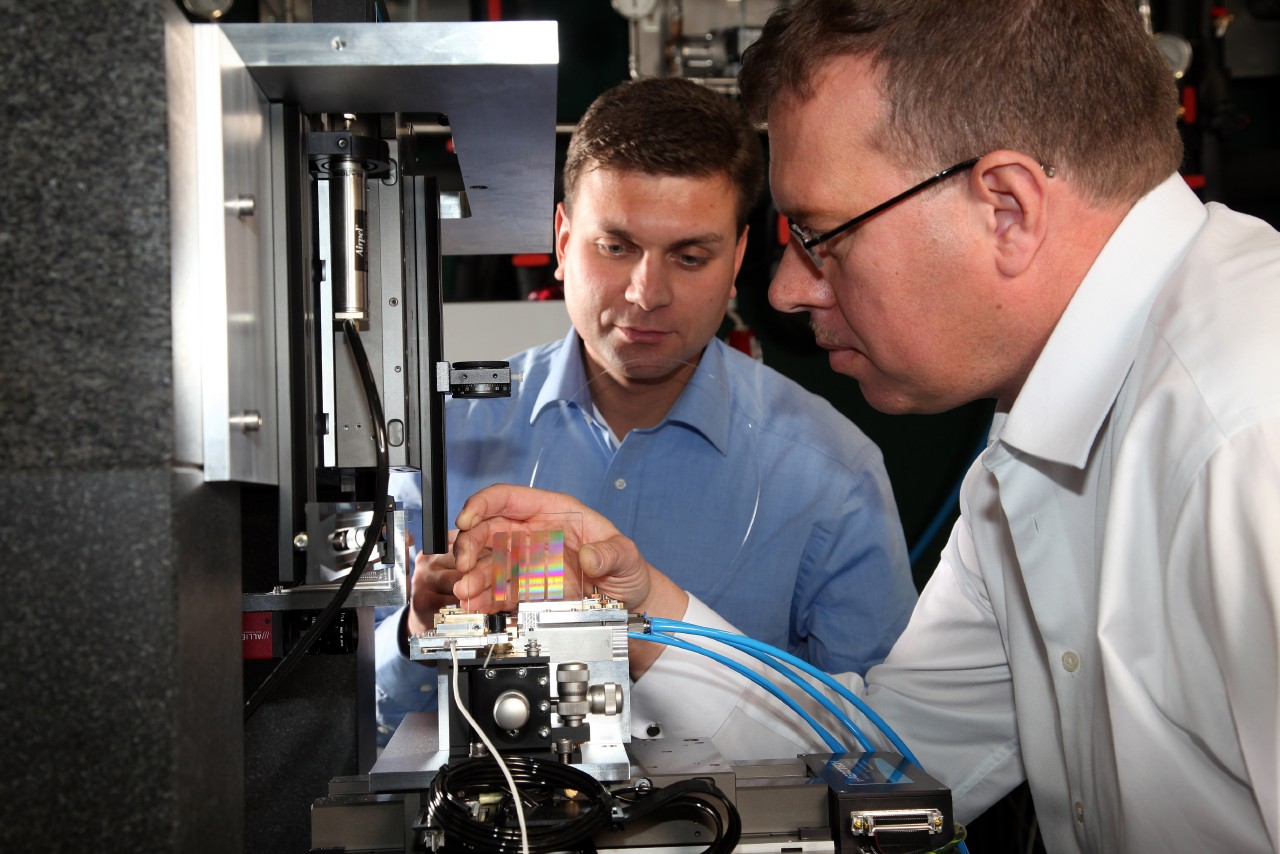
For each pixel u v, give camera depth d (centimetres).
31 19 57
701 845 77
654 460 147
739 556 150
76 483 57
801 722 110
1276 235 89
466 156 93
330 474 90
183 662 58
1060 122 84
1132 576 82
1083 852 103
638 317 143
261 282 72
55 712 56
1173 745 81
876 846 78
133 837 56
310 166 82
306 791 105
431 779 77
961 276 89
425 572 109
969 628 121
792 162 93
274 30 69
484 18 235
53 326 57
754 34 226
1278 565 66
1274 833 68
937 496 271
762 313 266
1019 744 117
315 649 105
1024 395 91
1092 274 88
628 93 147
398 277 86
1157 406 80
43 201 57
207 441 62
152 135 57
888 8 87
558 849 68
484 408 144
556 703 81
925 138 87
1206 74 244
